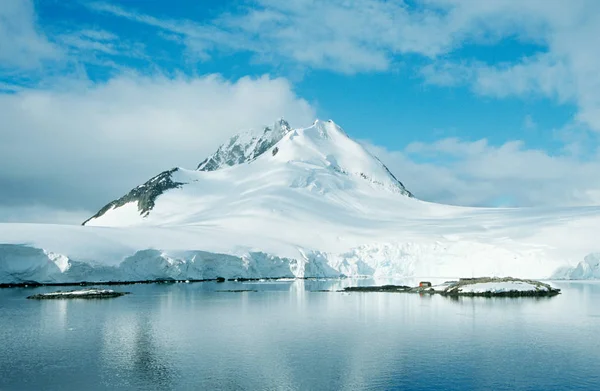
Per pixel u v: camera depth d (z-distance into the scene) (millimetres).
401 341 46625
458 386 33750
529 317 60781
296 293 94312
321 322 57469
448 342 46188
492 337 48344
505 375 35938
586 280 130375
